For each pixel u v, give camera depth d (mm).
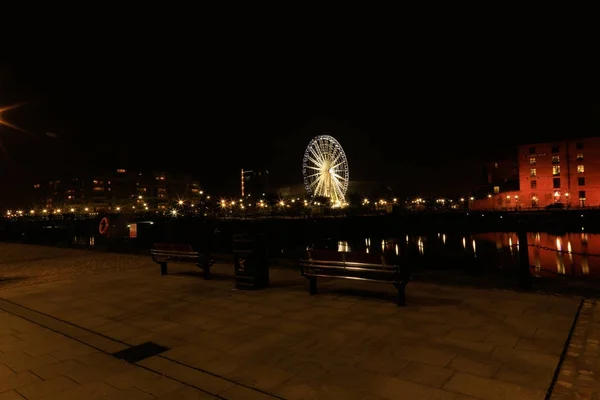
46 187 185625
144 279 13039
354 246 62156
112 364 6121
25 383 5539
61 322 8422
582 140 92812
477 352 6027
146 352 6566
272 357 6160
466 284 10562
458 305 8570
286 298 9734
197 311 8922
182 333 7457
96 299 10430
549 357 5770
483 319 7570
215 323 7984
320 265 9742
